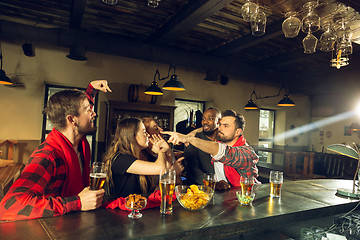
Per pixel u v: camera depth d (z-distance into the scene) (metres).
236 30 4.40
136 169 1.58
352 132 7.41
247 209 1.28
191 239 1.01
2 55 4.43
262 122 8.05
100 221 1.06
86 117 1.44
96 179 1.19
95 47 4.23
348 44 2.44
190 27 3.87
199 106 6.64
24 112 4.60
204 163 2.26
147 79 5.68
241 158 1.73
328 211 1.40
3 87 4.46
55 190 1.32
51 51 4.81
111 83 5.29
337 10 2.84
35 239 0.88
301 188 1.85
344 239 1.11
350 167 5.64
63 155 1.34
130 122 1.75
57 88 5.05
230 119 2.10
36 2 3.66
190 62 5.00
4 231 0.93
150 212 1.19
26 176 1.16
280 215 1.22
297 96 8.26
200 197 1.22
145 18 4.05
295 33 2.19
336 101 7.87
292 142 8.16
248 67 5.66
